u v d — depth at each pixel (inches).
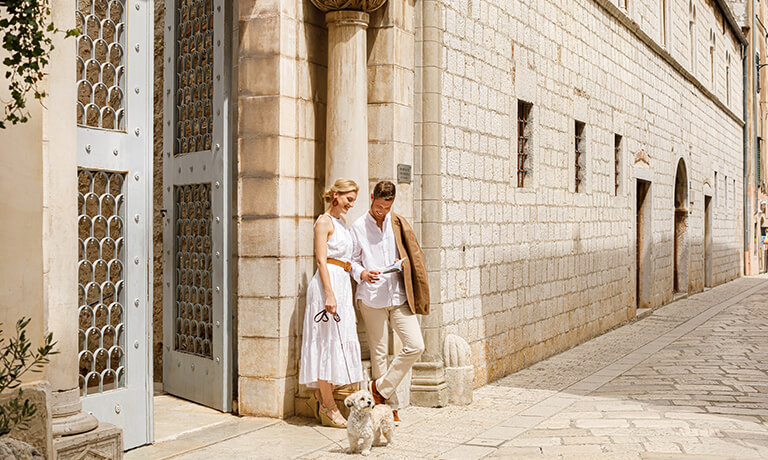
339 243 255.0
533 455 226.4
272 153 263.1
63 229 184.1
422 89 304.8
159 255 335.3
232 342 273.0
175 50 297.3
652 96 690.2
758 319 619.8
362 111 275.4
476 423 271.4
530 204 412.5
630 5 628.1
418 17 305.3
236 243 269.4
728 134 1128.2
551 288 440.5
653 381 353.4
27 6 150.1
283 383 263.7
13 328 169.9
